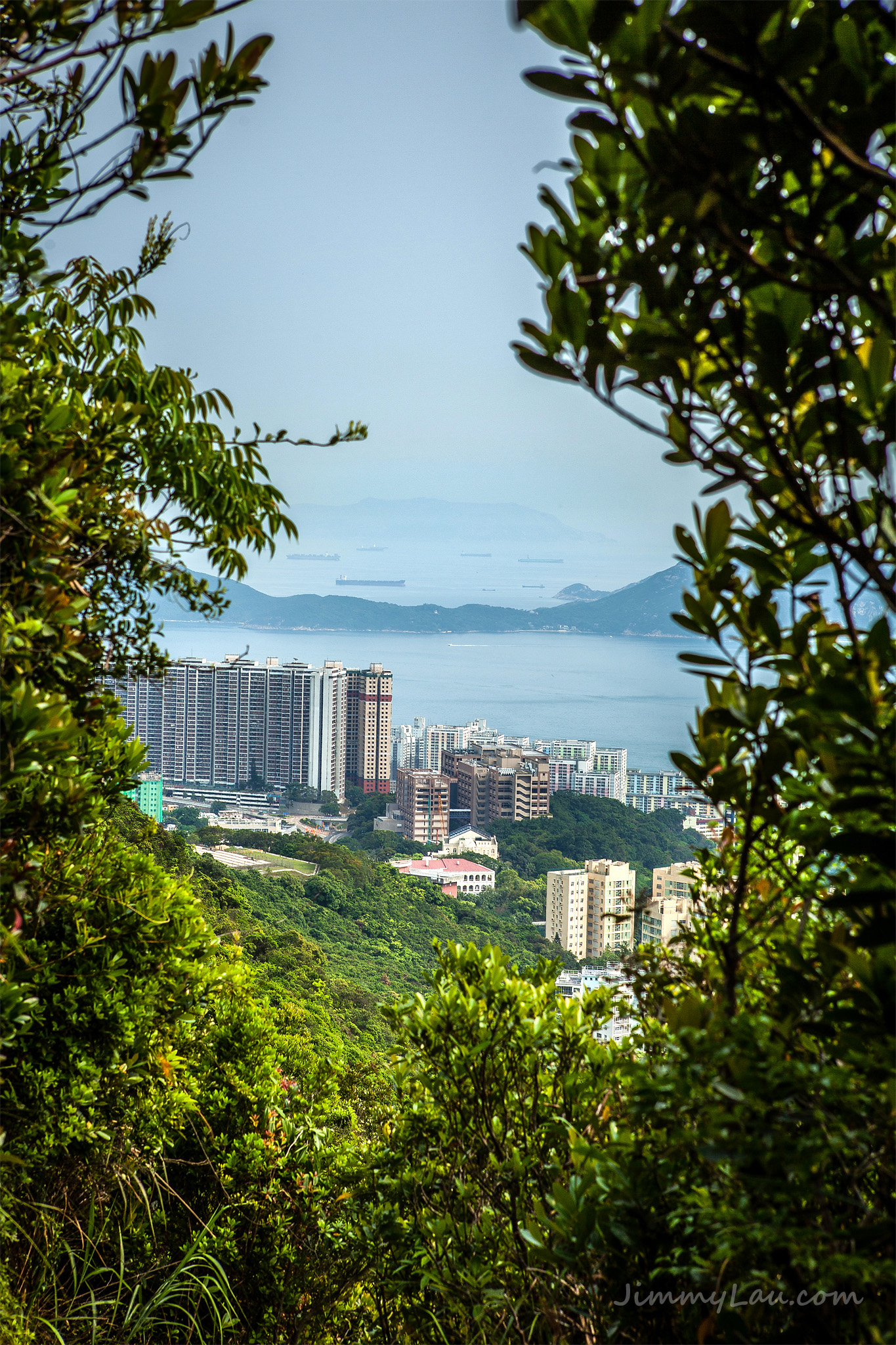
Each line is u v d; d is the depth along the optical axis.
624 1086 33.00
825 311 16.41
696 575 21.06
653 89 13.64
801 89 14.54
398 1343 45.53
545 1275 31.56
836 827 22.09
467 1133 40.09
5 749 27.42
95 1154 47.09
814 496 18.67
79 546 45.56
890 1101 17.22
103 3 22.55
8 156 35.75
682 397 16.02
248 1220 55.25
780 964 20.64
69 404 40.72
